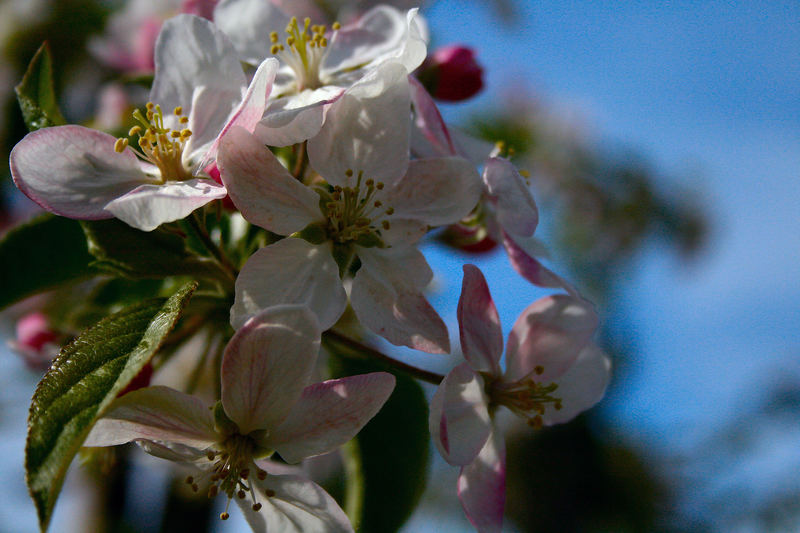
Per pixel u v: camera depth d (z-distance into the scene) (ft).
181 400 0.85
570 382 0.97
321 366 1.00
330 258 0.89
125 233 0.88
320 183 0.93
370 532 0.98
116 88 1.20
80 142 0.88
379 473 0.99
